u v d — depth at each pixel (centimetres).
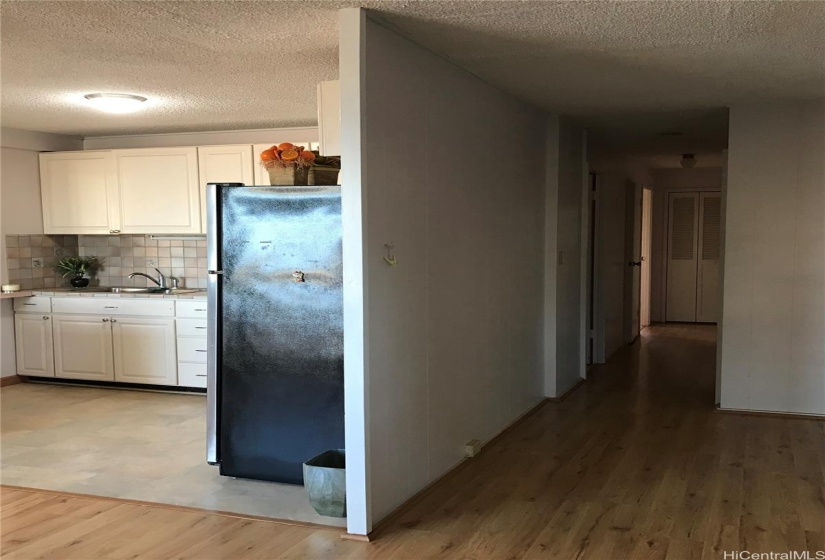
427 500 335
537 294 518
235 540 292
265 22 286
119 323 575
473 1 261
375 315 296
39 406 530
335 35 306
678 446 417
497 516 315
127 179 590
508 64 365
